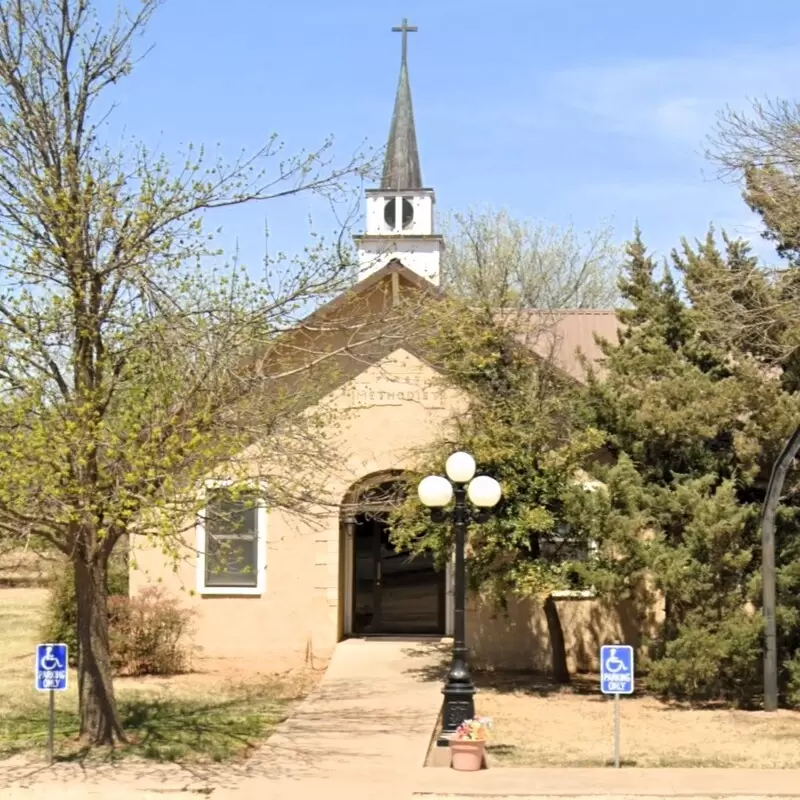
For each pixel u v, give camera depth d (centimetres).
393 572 2081
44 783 1109
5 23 1181
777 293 1700
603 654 1188
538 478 1675
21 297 1118
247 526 1969
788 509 1673
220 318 1181
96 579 1273
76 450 1075
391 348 1455
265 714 1488
